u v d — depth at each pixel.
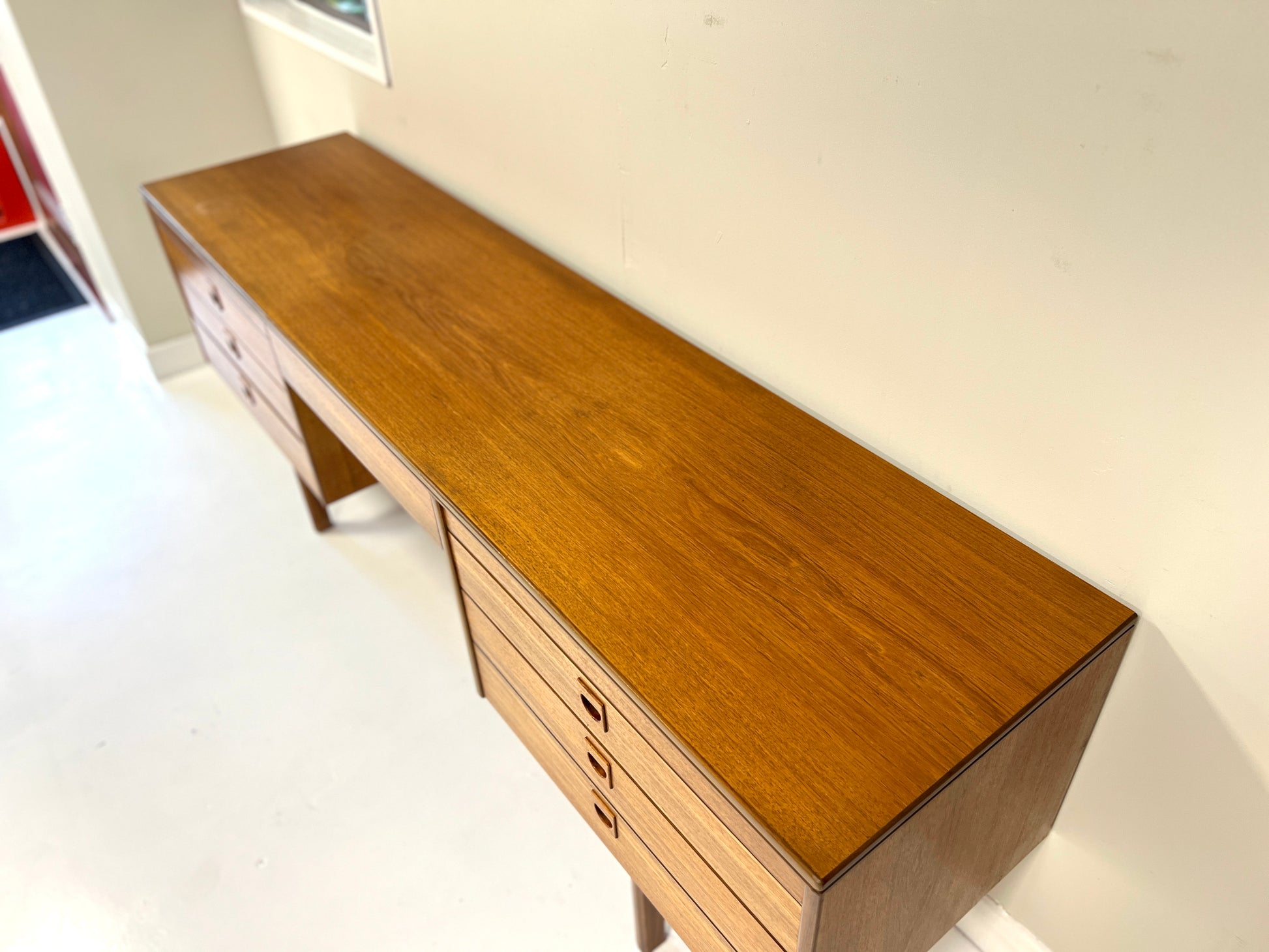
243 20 2.70
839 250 1.25
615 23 1.42
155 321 2.96
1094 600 1.13
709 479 1.32
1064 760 1.21
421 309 1.71
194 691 2.07
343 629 2.20
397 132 2.24
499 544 1.23
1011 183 1.02
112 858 1.78
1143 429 1.01
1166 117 0.86
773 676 1.05
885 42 1.06
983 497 1.23
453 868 1.75
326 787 1.88
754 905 1.04
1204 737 1.11
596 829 1.43
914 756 0.98
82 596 2.29
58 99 2.50
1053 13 0.91
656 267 1.61
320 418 1.83
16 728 2.01
